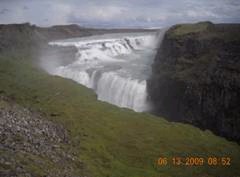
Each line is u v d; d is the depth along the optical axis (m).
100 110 102.12
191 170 69.06
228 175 69.44
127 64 198.12
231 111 124.12
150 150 76.62
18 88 111.69
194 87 138.12
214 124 129.38
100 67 189.25
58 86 123.44
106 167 62.22
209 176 67.56
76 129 79.81
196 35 162.25
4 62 146.38
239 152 84.44
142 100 158.00
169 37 173.88
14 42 195.12
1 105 73.56
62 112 91.94
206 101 133.00
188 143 84.81
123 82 164.50
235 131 121.19
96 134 81.12
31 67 152.62
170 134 89.62
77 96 114.75
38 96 106.19
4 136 52.41
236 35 151.25
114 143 78.00
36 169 43.72
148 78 165.50
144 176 62.19
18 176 39.16
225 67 135.00
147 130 90.31
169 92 149.38
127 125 92.25
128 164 68.31
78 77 178.50
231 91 125.75
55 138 65.44
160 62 172.88
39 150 53.12
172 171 67.69
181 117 140.38
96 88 173.62
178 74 150.00
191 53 158.62
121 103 162.38
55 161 52.06
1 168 39.72
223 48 146.50
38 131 64.00
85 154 64.50
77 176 50.00
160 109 151.75
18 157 45.09
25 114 72.88
